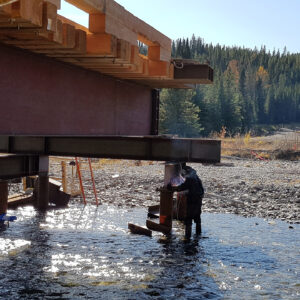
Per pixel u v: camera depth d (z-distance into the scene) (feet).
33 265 26.40
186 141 27.45
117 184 63.21
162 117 271.08
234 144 157.38
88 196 53.62
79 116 26.05
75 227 37.27
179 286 23.62
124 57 22.18
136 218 42.04
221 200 53.26
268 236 36.04
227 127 378.32
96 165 87.51
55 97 23.45
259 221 42.45
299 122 595.88
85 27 23.43
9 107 19.85
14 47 19.63
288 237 35.88
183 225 39.73
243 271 26.53
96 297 21.65
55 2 16.70
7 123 19.75
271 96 593.83
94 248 30.78
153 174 74.74
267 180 73.00
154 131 39.01
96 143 28.22
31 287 22.72
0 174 32.22
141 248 31.22
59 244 31.48
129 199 52.60
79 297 21.58
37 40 17.81
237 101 419.95
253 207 49.57
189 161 27.58
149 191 58.95
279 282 24.71
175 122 270.67
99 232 35.78
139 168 85.92
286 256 30.09
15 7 14.33
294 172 89.35
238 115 389.60
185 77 31.63
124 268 26.50
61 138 28.53
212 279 24.95
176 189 34.96
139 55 26.35
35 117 21.80
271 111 583.58
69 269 25.95
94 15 20.39
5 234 33.83
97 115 28.40
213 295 22.36
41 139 28.40
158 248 31.32
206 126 344.90
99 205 48.60
